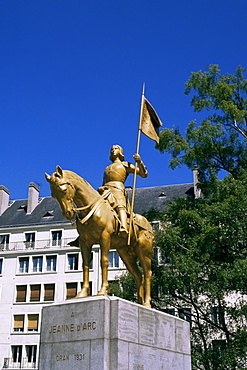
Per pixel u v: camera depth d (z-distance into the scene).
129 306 6.41
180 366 7.29
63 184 6.57
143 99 8.78
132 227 7.66
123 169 7.98
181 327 7.64
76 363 6.03
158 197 34.47
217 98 17.34
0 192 37.62
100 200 7.09
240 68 18.17
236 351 13.04
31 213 35.97
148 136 8.68
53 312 6.54
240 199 13.88
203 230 14.34
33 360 29.62
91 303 6.25
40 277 31.69
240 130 17.50
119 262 29.81
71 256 31.81
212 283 13.86
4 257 33.09
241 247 14.64
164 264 15.88
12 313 31.17
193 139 16.97
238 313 13.80
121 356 5.98
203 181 17.22
